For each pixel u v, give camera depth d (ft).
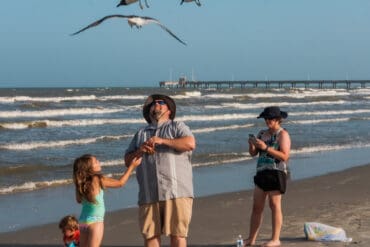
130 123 119.03
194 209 39.40
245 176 56.95
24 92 288.92
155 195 20.68
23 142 81.56
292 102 222.07
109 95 241.55
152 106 21.45
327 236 28.96
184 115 145.89
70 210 40.88
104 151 73.15
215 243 29.81
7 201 43.73
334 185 50.14
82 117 134.82
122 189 48.78
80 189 22.27
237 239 30.50
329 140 93.56
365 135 102.83
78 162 22.39
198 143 85.40
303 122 131.85
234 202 42.24
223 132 104.32
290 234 30.76
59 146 78.13
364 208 38.78
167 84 625.82
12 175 55.11
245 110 171.53
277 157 27.09
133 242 30.83
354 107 205.26
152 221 20.93
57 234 33.55
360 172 58.90
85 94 256.52
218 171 60.29
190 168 21.20
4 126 104.32
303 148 82.17
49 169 58.80
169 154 20.75
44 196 45.98
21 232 33.96
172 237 20.89
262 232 31.71
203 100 212.64
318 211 37.86
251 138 27.32
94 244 22.43
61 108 153.69
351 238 29.30
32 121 113.09
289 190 47.19
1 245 30.99
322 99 253.65
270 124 27.20
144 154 20.92
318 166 64.44
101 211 22.67
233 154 72.69
